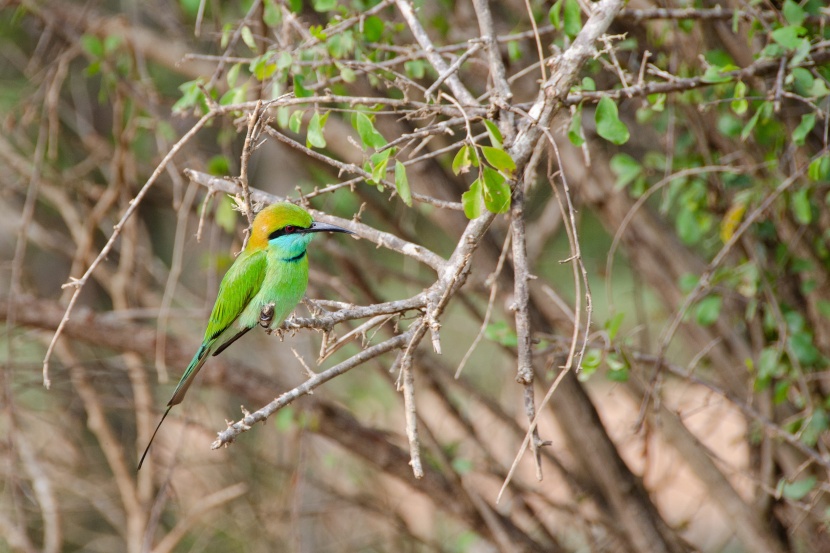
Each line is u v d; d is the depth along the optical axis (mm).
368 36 9516
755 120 8555
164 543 12727
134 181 13477
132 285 14344
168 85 15438
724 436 15859
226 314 8633
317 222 8617
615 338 9344
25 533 12977
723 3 10492
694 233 10641
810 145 10383
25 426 15102
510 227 7215
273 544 14469
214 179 7941
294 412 12734
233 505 14586
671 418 11617
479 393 13109
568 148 12070
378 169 6746
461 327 17438
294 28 9805
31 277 14586
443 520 15258
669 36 10664
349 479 14625
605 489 11742
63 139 15219
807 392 9547
